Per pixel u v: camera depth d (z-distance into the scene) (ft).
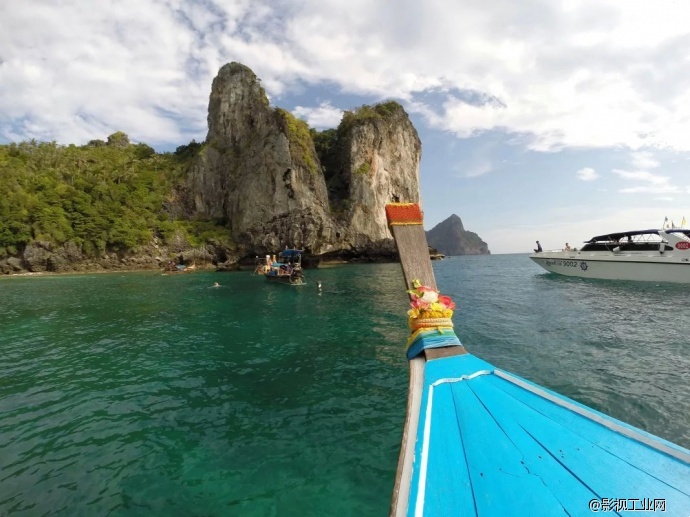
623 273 75.10
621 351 30.25
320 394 23.70
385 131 239.09
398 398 22.84
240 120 225.97
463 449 7.73
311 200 189.88
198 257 186.70
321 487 14.71
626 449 7.54
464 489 6.64
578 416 8.80
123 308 60.85
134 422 20.25
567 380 24.43
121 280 122.72
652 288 64.90
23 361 31.83
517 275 103.40
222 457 16.81
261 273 142.20
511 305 52.95
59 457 16.93
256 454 17.03
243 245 190.29
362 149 221.87
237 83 231.91
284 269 108.37
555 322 41.16
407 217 15.64
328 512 13.39
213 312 55.98
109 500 14.06
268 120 202.69
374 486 14.71
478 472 7.06
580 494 6.44
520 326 39.73
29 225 167.22
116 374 28.09
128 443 18.10
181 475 15.56
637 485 6.60
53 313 56.54
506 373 10.84
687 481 6.64
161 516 13.25
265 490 14.56
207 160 222.28
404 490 6.75
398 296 70.64
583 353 29.96
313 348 34.40
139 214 196.95
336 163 231.91
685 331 36.01
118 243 179.01
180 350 34.58
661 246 70.59
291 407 21.86
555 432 8.25
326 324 45.34
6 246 162.40
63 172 215.31
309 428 19.33
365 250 204.44
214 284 99.76
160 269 178.19
